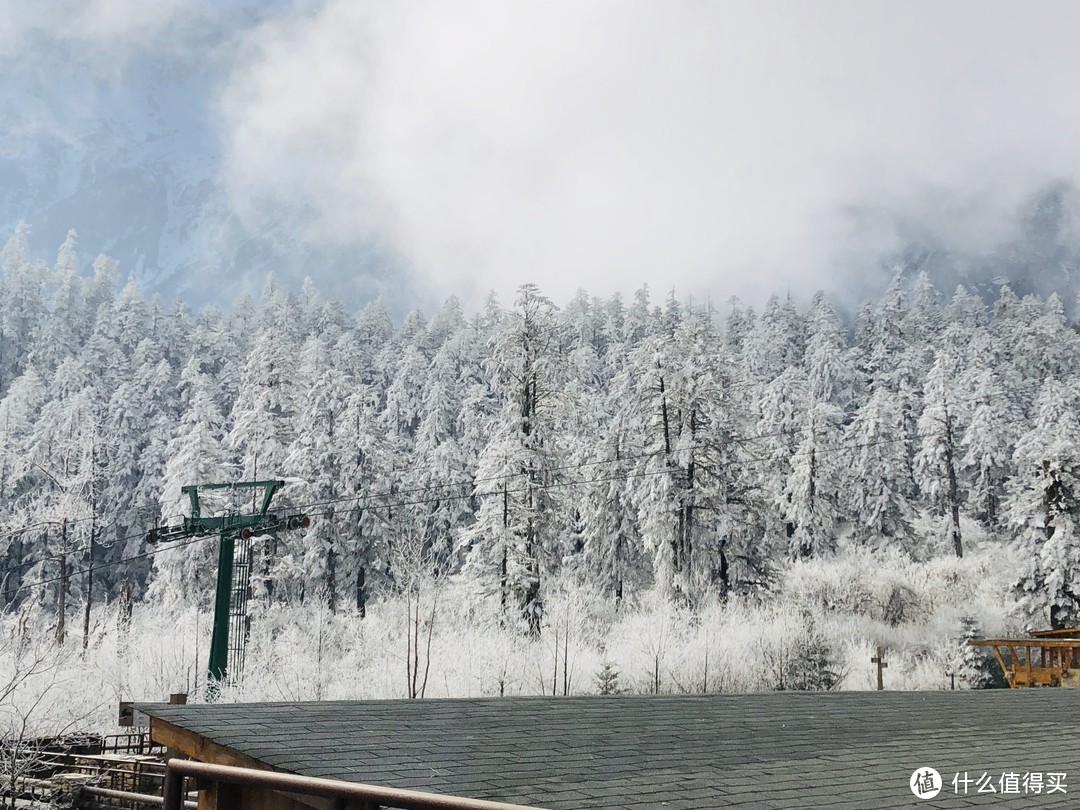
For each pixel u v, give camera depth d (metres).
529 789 6.29
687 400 51.00
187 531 34.25
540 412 45.03
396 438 72.25
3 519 65.06
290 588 55.00
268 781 5.06
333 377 67.75
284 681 34.34
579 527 60.38
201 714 7.97
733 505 50.69
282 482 33.81
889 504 65.50
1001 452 73.06
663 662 36.00
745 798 6.32
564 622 39.53
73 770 21.83
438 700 9.69
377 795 4.56
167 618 48.22
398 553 39.44
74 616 57.47
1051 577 45.19
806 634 38.91
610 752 7.71
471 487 66.06
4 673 23.22
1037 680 22.14
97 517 62.47
